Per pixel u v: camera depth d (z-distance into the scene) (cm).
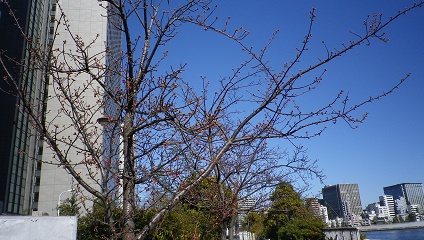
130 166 475
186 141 508
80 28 4684
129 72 516
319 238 2545
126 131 488
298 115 912
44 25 4747
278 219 2577
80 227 896
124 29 523
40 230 389
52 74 480
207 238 1001
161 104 483
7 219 386
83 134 494
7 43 3947
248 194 866
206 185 761
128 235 443
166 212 455
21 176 5006
